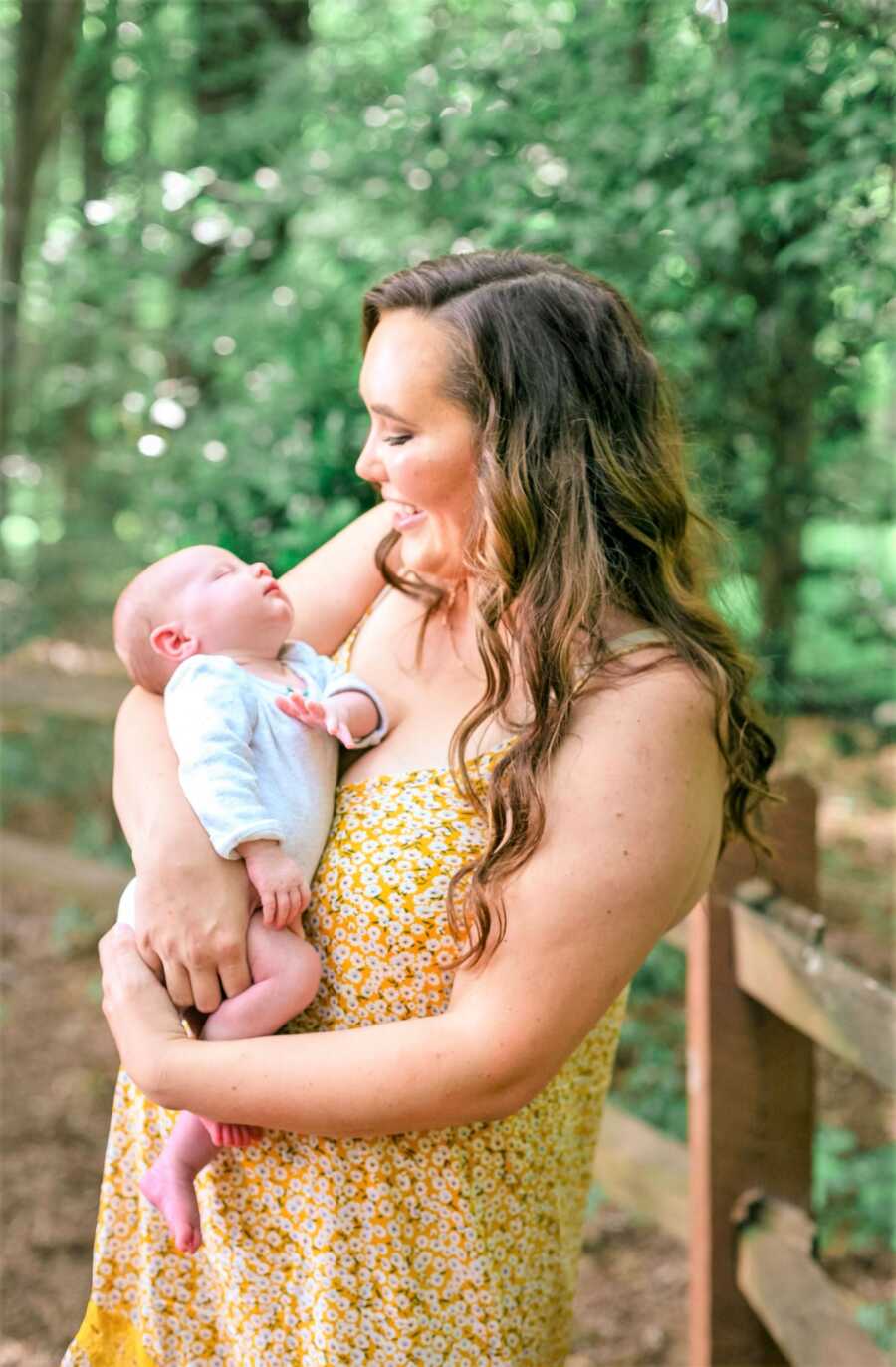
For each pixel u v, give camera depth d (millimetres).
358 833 1641
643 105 3607
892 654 5027
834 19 3160
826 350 3801
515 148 3777
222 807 1593
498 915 1505
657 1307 3637
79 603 6992
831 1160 4070
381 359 1619
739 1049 2588
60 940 5957
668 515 1653
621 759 1512
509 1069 1507
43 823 6848
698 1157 2627
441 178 3924
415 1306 1646
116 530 6930
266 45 5660
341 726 1657
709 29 3426
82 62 6973
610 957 1503
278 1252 1705
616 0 3762
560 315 1604
